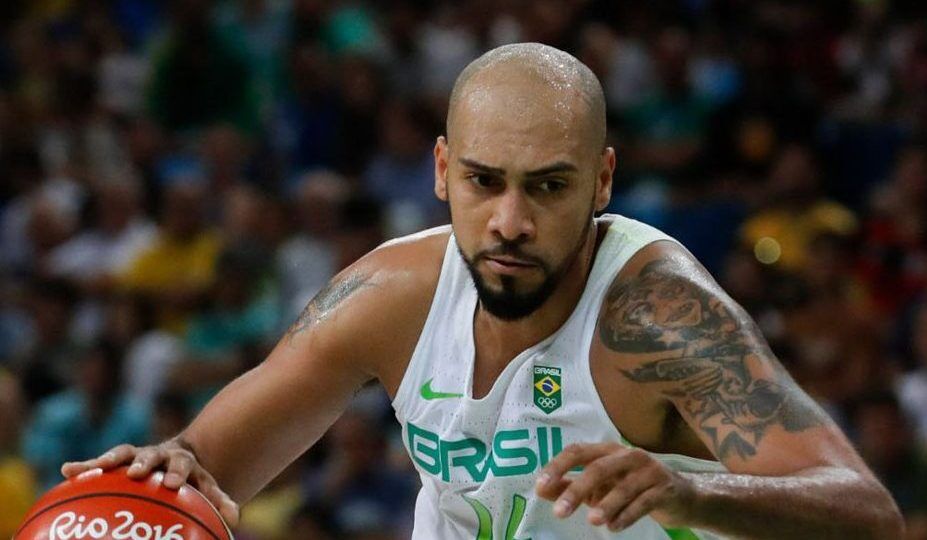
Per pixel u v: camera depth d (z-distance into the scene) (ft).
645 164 66.74
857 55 75.10
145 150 73.26
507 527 23.30
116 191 68.69
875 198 63.98
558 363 22.72
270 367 24.94
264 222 62.28
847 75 74.08
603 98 22.27
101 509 22.16
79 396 57.57
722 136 67.31
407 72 75.51
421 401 23.67
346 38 77.87
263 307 60.39
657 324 22.06
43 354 63.36
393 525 49.67
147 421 56.54
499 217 21.20
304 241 62.18
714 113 67.82
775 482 19.33
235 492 24.94
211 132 70.74
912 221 60.80
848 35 75.87
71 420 56.80
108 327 61.00
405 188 68.13
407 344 23.99
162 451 23.40
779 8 76.18
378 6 80.43
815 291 55.47
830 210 62.59
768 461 20.57
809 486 19.47
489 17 77.87
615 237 23.36
